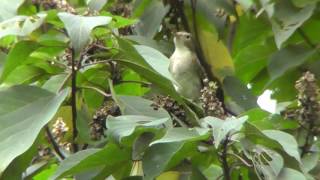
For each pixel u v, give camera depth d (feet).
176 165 12.84
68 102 14.08
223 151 12.32
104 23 12.00
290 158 12.80
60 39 12.99
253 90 18.02
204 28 17.33
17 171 12.62
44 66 13.47
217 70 16.62
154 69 12.75
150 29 17.13
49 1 14.26
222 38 17.10
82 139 13.69
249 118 14.32
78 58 13.01
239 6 17.80
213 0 17.46
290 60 16.66
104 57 13.41
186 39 16.61
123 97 13.48
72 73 12.98
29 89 12.85
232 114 16.16
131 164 13.07
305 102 14.40
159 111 13.29
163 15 17.21
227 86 16.35
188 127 13.06
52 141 13.74
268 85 17.03
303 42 17.34
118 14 17.51
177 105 13.65
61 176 12.35
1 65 13.42
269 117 14.62
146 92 14.92
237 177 13.20
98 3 16.47
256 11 17.56
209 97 13.80
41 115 12.42
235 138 12.34
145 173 12.01
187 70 16.08
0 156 11.84
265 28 17.97
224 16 17.38
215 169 13.34
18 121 12.39
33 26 12.71
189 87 15.98
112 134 11.93
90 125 13.79
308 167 13.69
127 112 13.21
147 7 17.39
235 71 17.85
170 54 17.07
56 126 13.76
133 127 11.96
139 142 12.27
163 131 12.18
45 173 14.02
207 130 11.84
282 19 16.17
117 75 14.32
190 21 17.60
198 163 12.82
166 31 17.87
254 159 12.28
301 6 16.25
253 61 17.79
